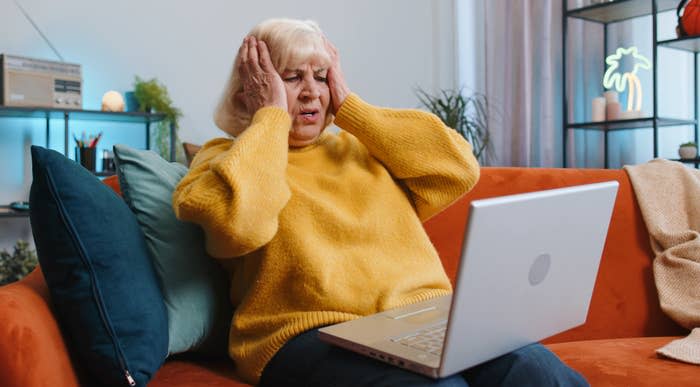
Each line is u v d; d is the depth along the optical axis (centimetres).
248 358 114
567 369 100
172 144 353
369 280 118
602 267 164
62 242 97
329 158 135
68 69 323
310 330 112
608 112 351
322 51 129
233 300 126
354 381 96
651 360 129
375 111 134
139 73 370
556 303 102
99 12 358
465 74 459
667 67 354
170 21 379
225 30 398
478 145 409
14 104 305
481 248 81
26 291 100
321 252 116
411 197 138
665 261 161
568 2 378
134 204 120
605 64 374
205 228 109
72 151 354
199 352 128
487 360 93
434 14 477
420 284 123
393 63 461
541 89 392
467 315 84
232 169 105
